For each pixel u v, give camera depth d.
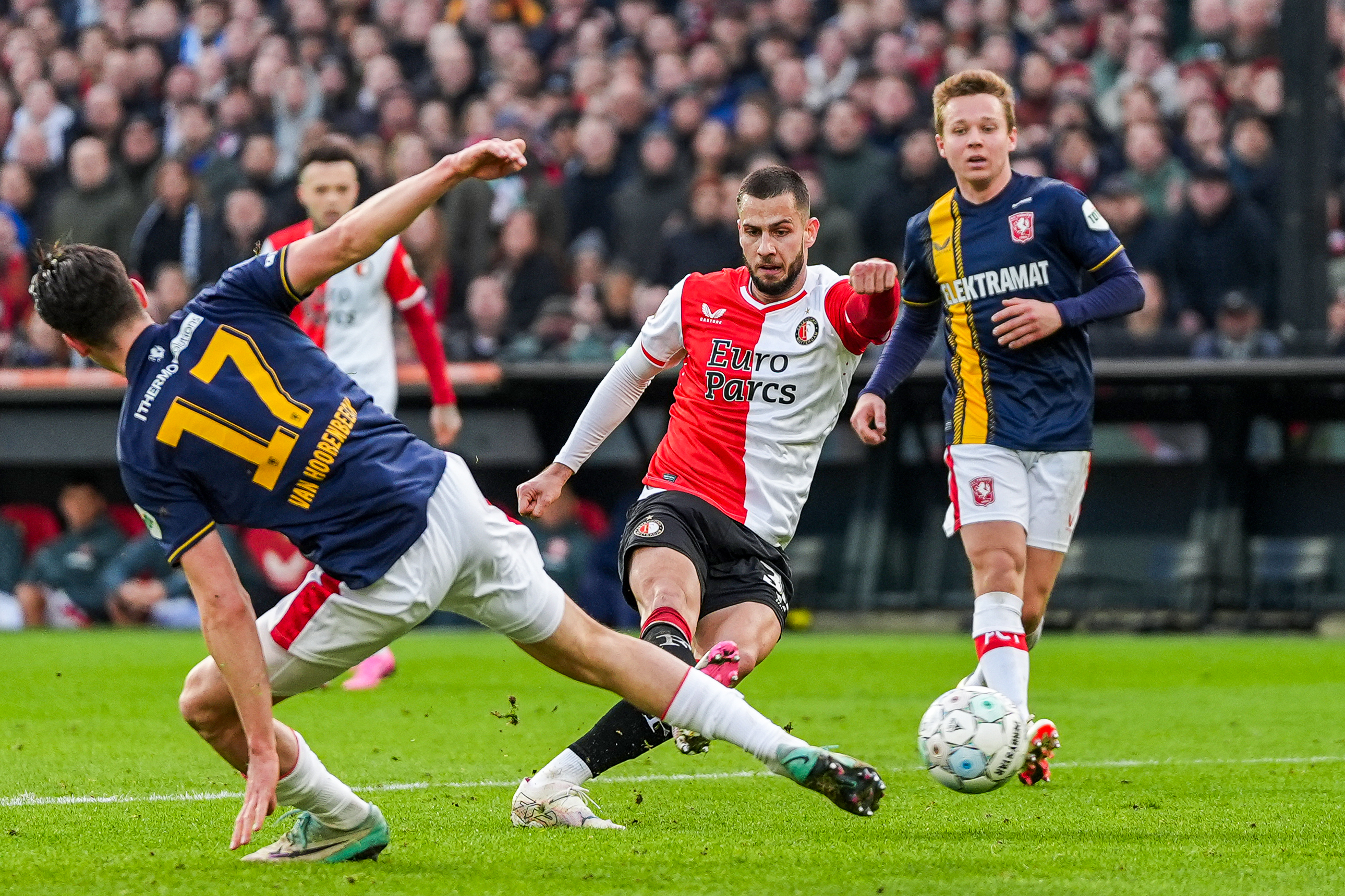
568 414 46.06
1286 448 45.22
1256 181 51.59
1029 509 19.84
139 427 12.92
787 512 18.52
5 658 37.28
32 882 12.98
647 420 45.91
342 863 13.97
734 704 13.50
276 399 12.95
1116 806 17.59
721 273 18.91
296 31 68.12
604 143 56.75
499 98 60.53
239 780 19.72
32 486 50.12
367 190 44.19
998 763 15.31
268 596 45.69
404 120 59.53
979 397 19.97
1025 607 19.97
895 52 56.56
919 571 46.56
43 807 17.53
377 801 18.16
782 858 14.29
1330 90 53.19
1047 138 53.22
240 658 12.85
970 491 19.77
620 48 63.78
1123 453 46.09
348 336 28.22
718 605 17.97
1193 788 19.14
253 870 13.56
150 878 13.20
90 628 49.25
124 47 71.56
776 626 17.91
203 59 69.25
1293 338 45.50
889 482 46.75
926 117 54.41
